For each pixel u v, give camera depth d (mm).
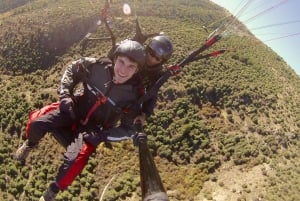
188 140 71312
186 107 77750
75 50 95000
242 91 82000
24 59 92875
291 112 81125
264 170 63938
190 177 65125
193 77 83688
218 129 74875
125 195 59344
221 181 63312
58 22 99500
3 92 81812
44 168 62281
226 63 91500
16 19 102688
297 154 69750
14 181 61125
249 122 76750
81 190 59875
